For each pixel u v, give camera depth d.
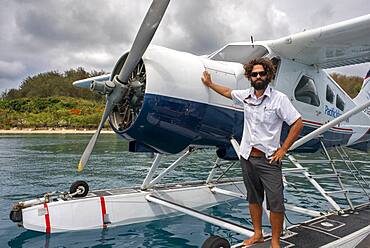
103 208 4.20
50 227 3.82
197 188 5.32
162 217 4.68
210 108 3.27
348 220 3.50
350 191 6.84
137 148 3.33
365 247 3.00
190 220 4.56
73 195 4.18
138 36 2.83
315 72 4.59
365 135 6.16
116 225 4.23
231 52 4.02
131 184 7.29
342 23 3.49
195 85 3.17
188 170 9.99
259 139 2.40
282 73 4.03
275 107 2.35
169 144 3.26
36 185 7.04
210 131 3.41
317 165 11.07
